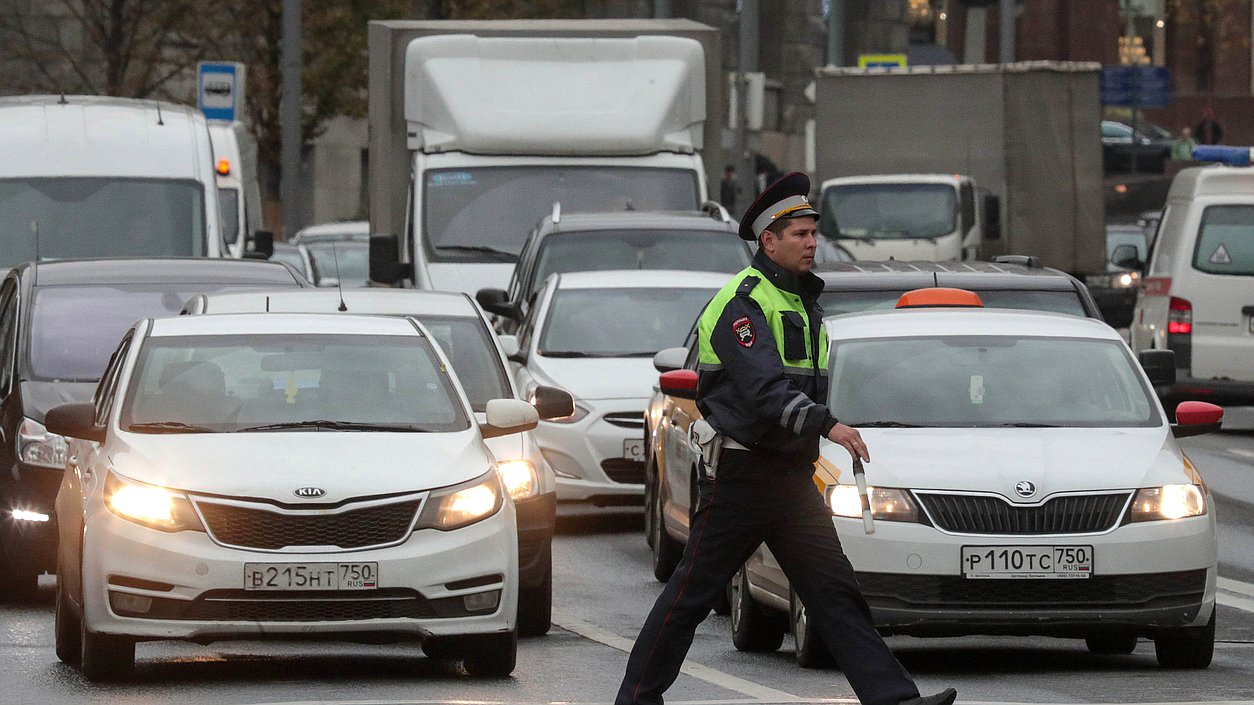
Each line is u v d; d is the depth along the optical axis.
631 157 73.81
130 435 33.06
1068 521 32.88
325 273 106.12
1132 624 32.88
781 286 26.11
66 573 33.38
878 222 109.75
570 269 64.81
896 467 33.25
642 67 74.75
